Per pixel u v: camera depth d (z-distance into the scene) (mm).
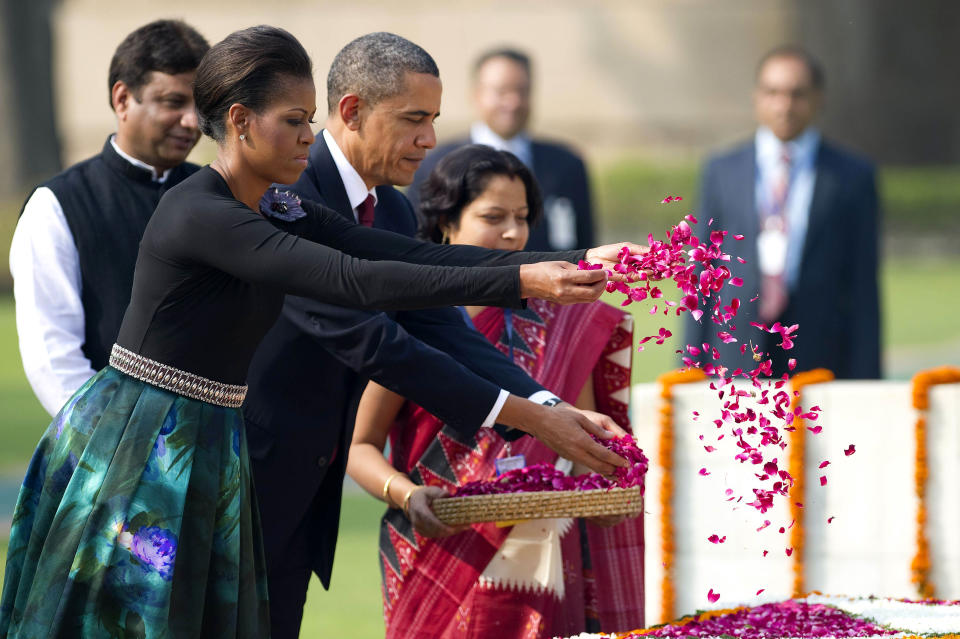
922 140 122938
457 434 14555
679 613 17672
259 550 12094
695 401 17531
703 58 121438
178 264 11039
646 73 121750
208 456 11312
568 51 121375
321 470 13961
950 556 17188
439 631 14445
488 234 14641
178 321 11234
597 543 14953
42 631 10938
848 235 25641
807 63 25688
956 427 17094
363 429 14727
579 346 14758
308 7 119500
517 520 13320
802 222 25531
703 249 11383
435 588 14430
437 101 13828
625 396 15195
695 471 17594
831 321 25500
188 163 15461
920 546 17188
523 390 13586
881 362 25844
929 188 96812
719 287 11391
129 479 11039
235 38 11242
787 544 17406
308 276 10578
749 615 13070
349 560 25797
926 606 13547
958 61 123062
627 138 121500
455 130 119812
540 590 14219
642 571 15086
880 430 17281
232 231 10766
